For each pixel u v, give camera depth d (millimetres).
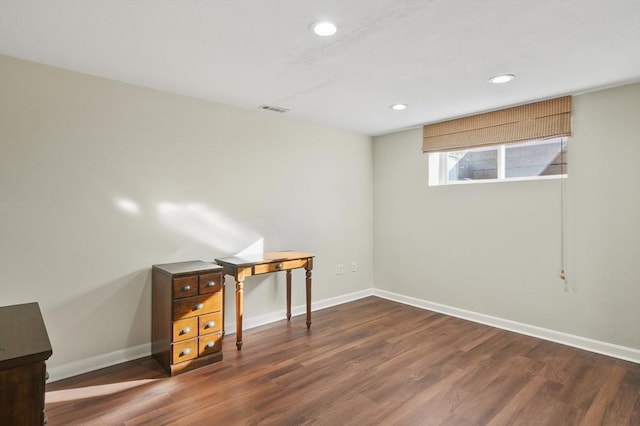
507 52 2219
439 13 1770
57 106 2488
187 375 2574
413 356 2904
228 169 3393
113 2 1678
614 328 2910
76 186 2574
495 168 3715
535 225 3354
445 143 3953
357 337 3330
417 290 4363
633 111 2793
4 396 1164
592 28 1914
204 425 1984
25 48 2189
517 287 3480
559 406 2186
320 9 1738
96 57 2316
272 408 2156
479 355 2926
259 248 3643
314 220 4152
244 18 1822
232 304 3447
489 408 2166
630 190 2822
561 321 3197
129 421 2014
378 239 4801
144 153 2883
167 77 2664
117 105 2742
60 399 2238
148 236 2916
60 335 2520
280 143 3805
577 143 3076
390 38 2039
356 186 4629
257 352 2984
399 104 3328
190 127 3135
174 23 1878
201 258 3225
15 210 2346
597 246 2988
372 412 2121
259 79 2699
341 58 2322
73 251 2566
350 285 4594
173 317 2570
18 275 2359
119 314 2775
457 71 2537
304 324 3689
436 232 4148
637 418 2062
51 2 1677
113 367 2695
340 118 3855
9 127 2320
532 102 3260
